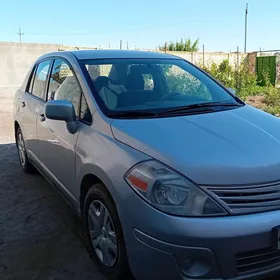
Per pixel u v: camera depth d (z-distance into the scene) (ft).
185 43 125.39
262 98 50.52
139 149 8.04
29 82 16.03
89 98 10.14
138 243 7.56
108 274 9.01
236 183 7.32
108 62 11.62
